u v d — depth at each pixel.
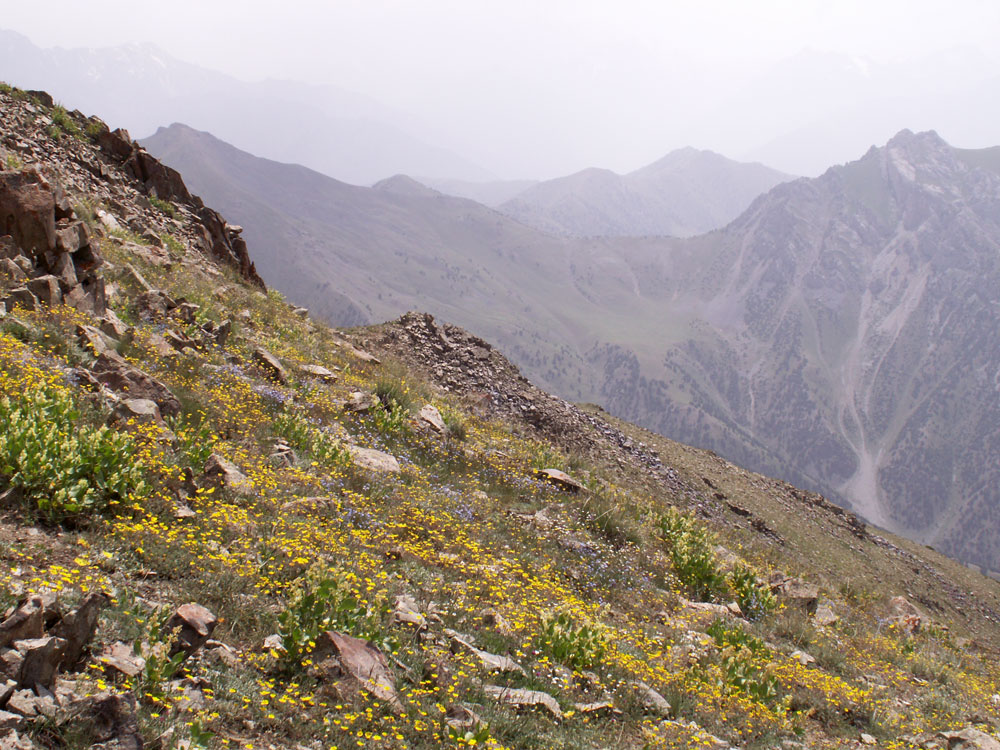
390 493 13.17
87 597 5.22
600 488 21.22
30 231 14.42
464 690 6.81
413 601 8.55
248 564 7.71
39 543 6.71
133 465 8.60
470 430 22.42
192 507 9.05
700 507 34.09
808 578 24.86
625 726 7.41
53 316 13.05
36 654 4.59
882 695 11.61
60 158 25.16
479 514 14.37
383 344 31.62
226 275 27.91
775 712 9.17
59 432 8.18
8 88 26.59
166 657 5.39
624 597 12.82
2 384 9.07
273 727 5.36
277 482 11.12
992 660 19.83
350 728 5.59
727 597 15.42
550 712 7.02
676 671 9.57
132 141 29.72
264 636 6.58
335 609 7.12
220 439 12.09
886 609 23.59
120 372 11.59
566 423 34.03
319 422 15.81
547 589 11.13
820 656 13.03
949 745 9.59
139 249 22.41
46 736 4.17
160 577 7.08
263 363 18.09
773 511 44.03
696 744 7.26
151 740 4.55
